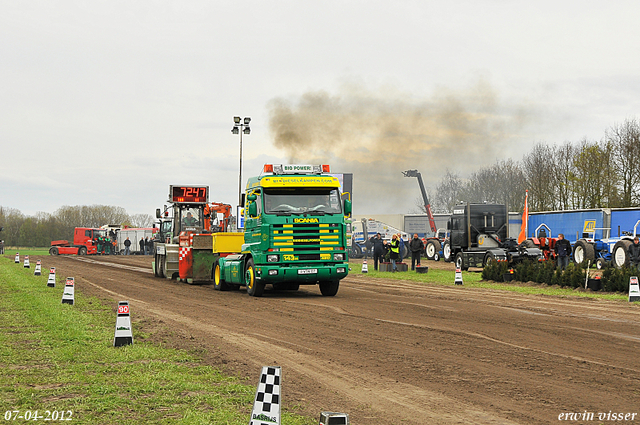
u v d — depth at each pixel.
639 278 19.70
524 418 6.34
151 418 6.20
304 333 11.59
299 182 18.05
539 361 9.04
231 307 15.90
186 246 23.92
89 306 15.42
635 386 7.61
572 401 6.95
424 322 13.05
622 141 47.56
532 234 41.19
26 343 10.16
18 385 7.46
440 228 54.12
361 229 52.69
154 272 29.33
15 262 40.84
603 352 9.73
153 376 7.92
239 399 6.91
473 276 27.84
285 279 17.89
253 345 10.33
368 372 8.38
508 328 12.20
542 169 54.34
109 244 72.31
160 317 13.73
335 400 7.00
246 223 19.39
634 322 13.10
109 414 6.31
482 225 32.28
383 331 11.82
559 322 13.06
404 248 40.19
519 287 22.03
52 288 20.48
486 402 6.93
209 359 9.15
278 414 4.58
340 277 18.17
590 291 20.33
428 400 7.02
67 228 121.00
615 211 33.16
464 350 9.90
